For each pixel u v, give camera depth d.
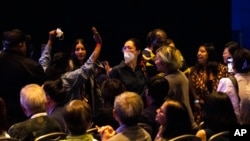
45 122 4.94
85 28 11.34
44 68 6.97
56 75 6.41
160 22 11.45
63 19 11.20
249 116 5.97
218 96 4.83
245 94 5.99
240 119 6.00
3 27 10.98
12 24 11.01
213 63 7.32
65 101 6.30
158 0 11.41
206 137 4.78
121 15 11.44
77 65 7.10
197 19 11.38
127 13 11.44
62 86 5.53
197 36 11.42
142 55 6.89
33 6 11.05
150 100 5.44
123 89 5.42
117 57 11.47
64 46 11.14
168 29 11.45
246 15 11.62
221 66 7.38
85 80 6.32
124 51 6.75
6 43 6.37
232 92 5.99
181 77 5.98
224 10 11.30
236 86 6.01
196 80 7.32
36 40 11.12
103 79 7.34
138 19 11.46
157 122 5.17
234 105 5.99
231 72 7.12
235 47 7.21
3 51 6.39
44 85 5.48
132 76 6.69
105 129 4.79
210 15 11.34
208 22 11.37
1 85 6.34
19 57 6.35
